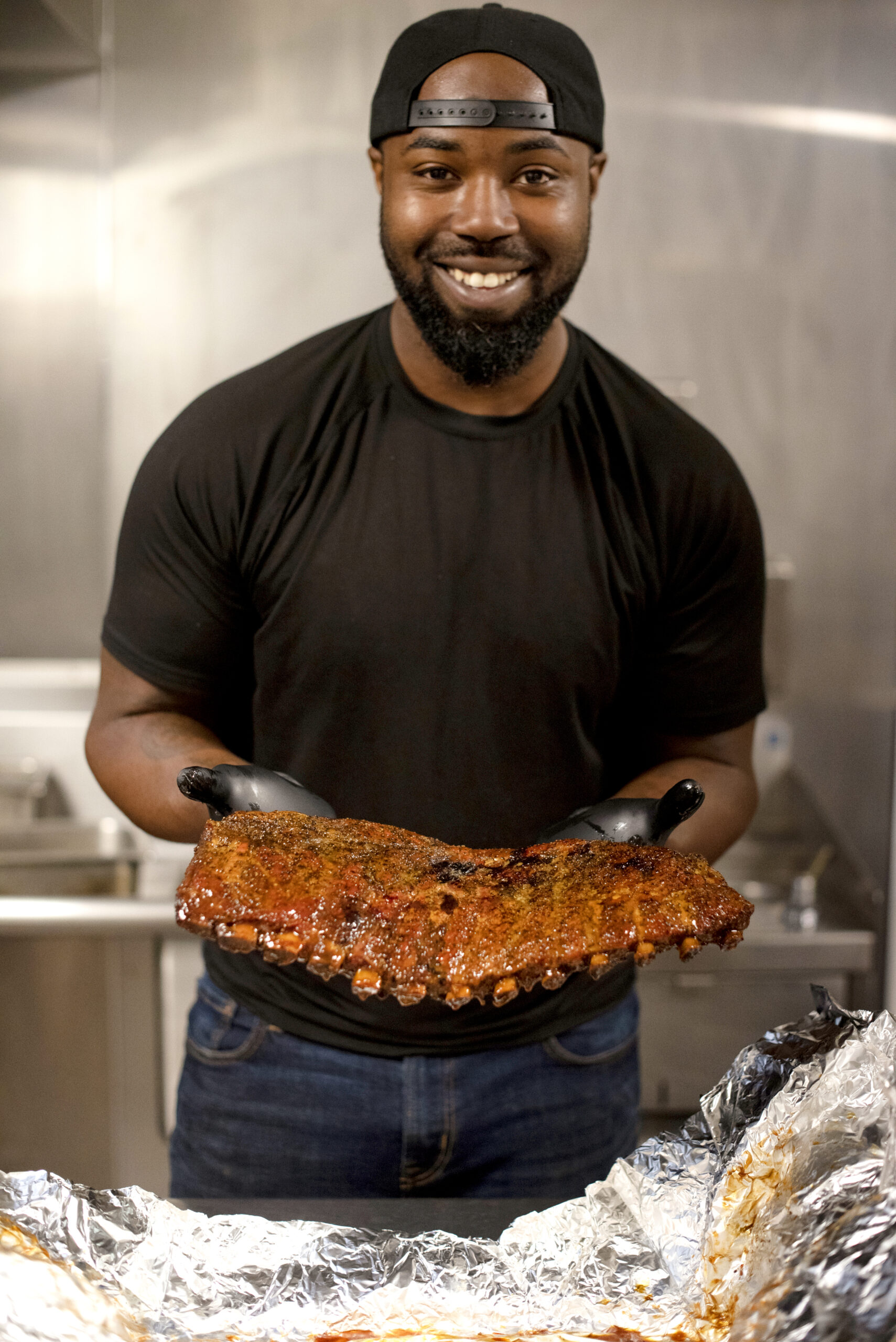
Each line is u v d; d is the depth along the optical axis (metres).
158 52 2.69
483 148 1.12
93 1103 2.14
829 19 2.67
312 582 1.25
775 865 2.58
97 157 2.74
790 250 2.75
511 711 1.26
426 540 1.25
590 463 1.28
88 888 2.30
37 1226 0.91
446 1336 0.90
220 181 2.74
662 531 1.29
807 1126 0.92
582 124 1.16
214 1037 1.32
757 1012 2.18
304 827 0.94
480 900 0.90
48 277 2.78
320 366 1.30
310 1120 1.29
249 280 2.77
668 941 0.88
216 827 0.92
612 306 2.77
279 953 0.87
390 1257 0.94
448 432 1.26
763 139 2.71
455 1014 1.26
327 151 2.72
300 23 2.68
